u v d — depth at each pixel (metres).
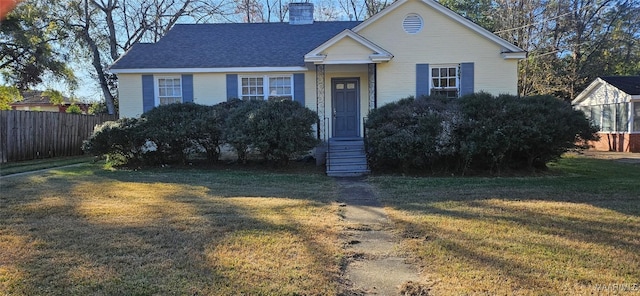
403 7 13.54
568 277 3.51
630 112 18.88
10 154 13.38
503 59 13.54
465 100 10.80
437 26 13.55
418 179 9.83
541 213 5.92
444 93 13.71
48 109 33.03
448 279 3.51
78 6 21.86
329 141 13.05
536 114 10.23
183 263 3.90
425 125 10.30
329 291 3.29
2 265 3.85
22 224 5.37
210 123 11.69
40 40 19.91
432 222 5.45
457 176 10.45
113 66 13.86
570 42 27.39
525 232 4.89
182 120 11.83
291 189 8.55
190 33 16.39
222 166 12.29
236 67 13.88
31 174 10.53
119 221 5.54
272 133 10.97
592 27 27.72
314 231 5.05
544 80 24.28
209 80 14.12
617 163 13.46
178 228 5.16
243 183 9.35
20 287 3.35
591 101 22.55
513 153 11.06
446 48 13.57
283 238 4.71
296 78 14.12
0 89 20.98
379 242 4.66
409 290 3.31
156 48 15.12
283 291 3.28
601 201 6.82
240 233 4.92
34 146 14.49
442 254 4.14
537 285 3.36
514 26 25.09
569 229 5.02
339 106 14.29
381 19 13.59
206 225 5.31
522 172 10.93
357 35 12.78
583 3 26.52
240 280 3.49
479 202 6.80
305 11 17.55
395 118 10.81
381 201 7.16
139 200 7.13
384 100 13.61
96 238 4.71
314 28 16.81
